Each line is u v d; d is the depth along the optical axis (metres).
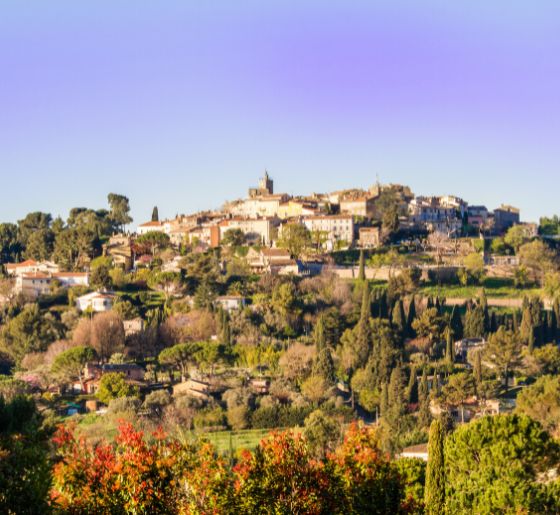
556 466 188.00
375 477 156.12
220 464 147.88
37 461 134.50
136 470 142.88
